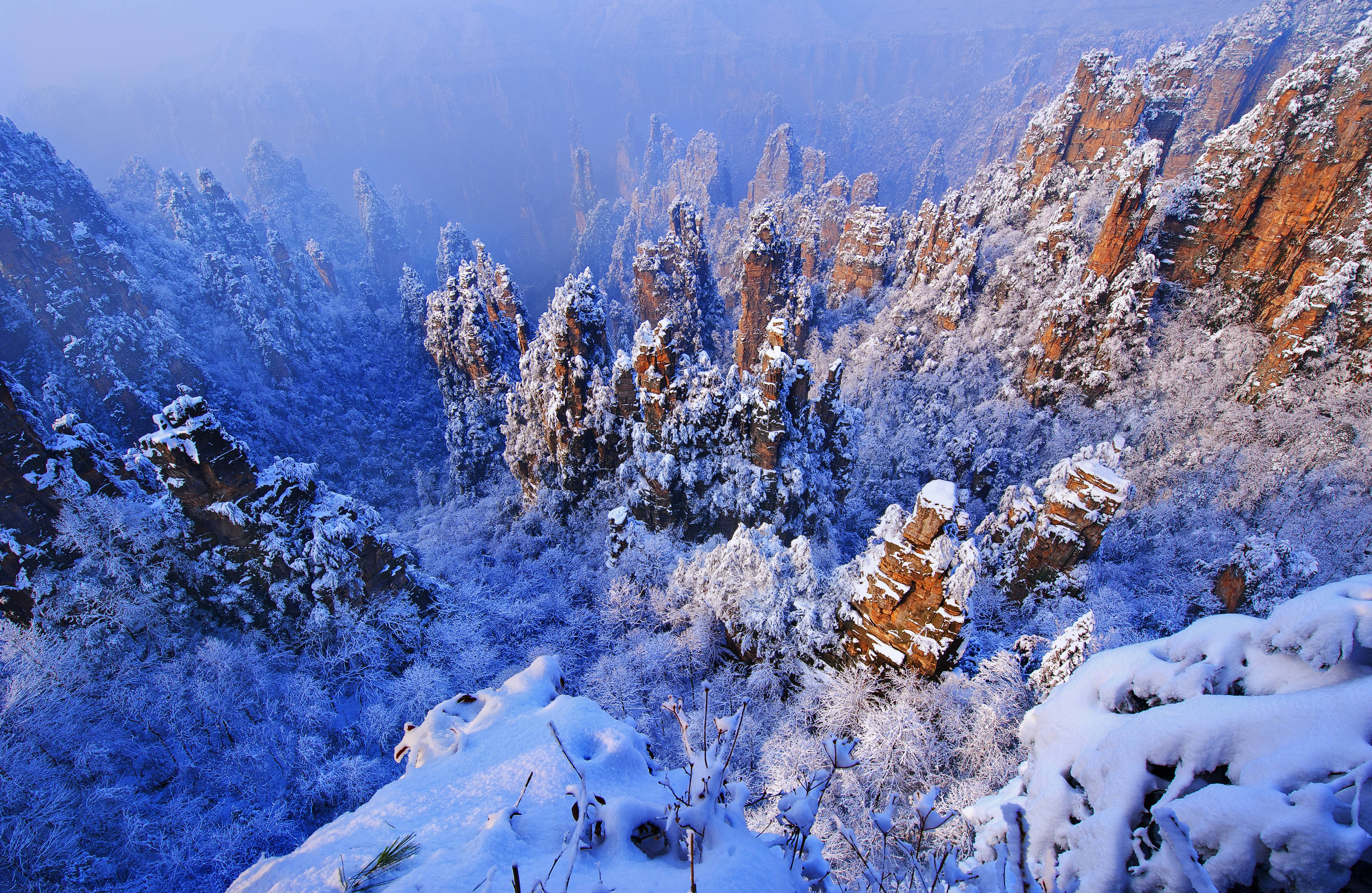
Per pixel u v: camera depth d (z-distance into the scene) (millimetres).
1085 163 115000
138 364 117688
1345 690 4660
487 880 4789
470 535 83688
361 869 5098
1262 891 4277
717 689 43062
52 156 147375
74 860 29500
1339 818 4105
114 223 153000
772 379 57156
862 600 37375
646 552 58250
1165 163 136375
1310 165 71312
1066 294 80000
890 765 31578
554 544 72312
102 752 33719
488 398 104938
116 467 46844
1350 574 50281
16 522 38938
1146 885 4820
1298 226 73312
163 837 31516
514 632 55312
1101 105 112250
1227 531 57344
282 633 45375
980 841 7391
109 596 40062
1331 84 70938
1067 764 6062
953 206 109562
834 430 69188
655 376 61094
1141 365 78688
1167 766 5164
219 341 142875
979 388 90500
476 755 7211
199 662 40625
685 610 48219
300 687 41219
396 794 6512
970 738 31719
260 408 132875
